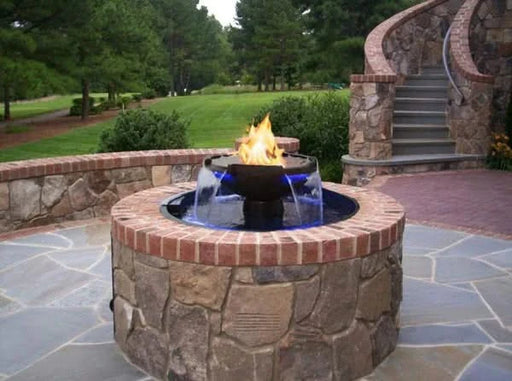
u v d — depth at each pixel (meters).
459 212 6.24
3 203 5.47
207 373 2.73
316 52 21.09
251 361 2.67
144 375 2.90
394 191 7.28
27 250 4.95
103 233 5.53
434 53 11.12
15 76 14.02
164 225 2.97
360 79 8.36
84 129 21.75
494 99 9.74
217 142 16.55
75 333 3.36
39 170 5.67
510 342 3.23
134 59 26.44
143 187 6.45
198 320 2.71
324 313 2.70
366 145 8.50
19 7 15.14
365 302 2.84
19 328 3.42
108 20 22.06
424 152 9.02
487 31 9.71
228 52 57.41
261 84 50.47
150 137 8.80
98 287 4.09
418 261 4.66
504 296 3.91
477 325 3.45
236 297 2.63
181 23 52.94
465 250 4.94
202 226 3.03
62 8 15.78
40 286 4.11
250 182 3.34
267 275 2.61
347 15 19.12
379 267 2.90
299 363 2.70
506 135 9.34
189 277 2.69
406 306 3.75
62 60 16.62
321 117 9.98
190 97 38.56
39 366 2.97
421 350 3.13
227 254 2.59
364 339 2.86
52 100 47.72
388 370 2.93
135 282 2.93
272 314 2.64
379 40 9.77
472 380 2.82
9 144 16.91
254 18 43.22
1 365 2.98
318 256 2.63
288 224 3.48
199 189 3.76
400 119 9.56
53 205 5.86
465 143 8.98
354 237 2.72
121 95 35.06
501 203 6.61
